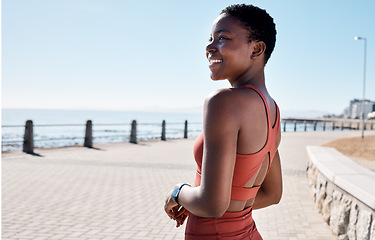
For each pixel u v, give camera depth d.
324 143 18.16
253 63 1.19
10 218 4.95
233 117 1.01
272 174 1.46
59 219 4.95
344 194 3.85
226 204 1.01
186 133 20.03
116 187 7.01
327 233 4.26
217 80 1.23
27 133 12.23
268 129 1.12
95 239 4.20
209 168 1.00
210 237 1.13
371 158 11.75
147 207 5.59
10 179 7.66
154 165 9.87
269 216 5.04
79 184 7.23
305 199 5.99
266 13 1.19
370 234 3.04
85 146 14.46
